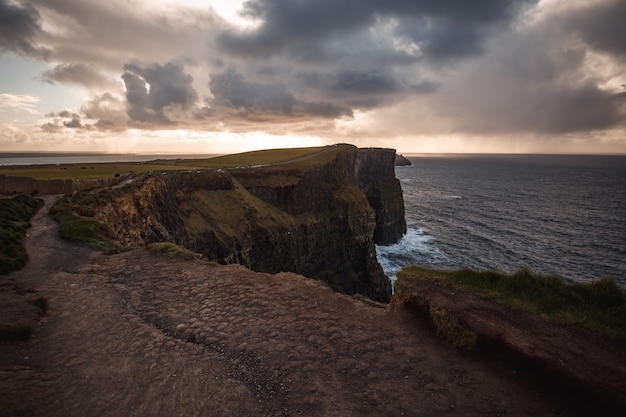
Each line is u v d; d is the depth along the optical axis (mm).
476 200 140875
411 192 167625
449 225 99188
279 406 7062
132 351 8914
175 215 48844
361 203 80438
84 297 12414
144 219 38625
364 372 8258
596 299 10117
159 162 105062
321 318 10828
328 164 86062
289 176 75000
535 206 122875
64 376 7766
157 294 12734
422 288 11234
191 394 7297
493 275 11602
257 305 11703
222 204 59188
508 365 8469
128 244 31859
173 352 8898
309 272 68000
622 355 7980
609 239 76000
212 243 49938
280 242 61062
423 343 9523
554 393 7578
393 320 10773
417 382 7957
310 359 8688
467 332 9180
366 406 7141
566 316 9445
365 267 73125
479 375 8219
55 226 22797
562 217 102188
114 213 33000
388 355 8953
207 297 12414
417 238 89688
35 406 6637
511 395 7586
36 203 29234
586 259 63625
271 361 8570
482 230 90875
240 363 8508
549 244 74438
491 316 9664
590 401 7199
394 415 6910
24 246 18047
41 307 11094
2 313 10195
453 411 7090
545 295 10414
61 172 54906
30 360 8336
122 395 7199
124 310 11430
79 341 9383
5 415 6230
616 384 7117
